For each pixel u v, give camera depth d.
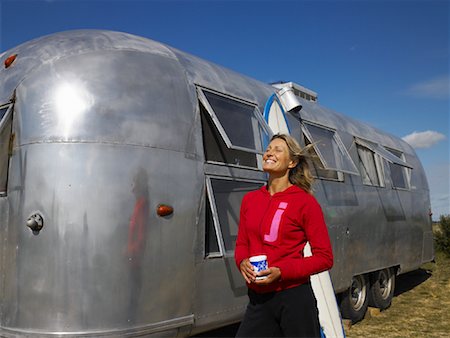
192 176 3.62
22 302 3.10
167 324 3.32
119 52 3.61
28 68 3.50
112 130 3.28
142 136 3.38
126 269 3.15
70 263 3.06
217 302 3.72
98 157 3.20
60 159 3.17
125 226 3.19
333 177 5.94
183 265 3.46
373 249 6.70
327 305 4.28
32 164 3.21
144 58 3.68
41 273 3.07
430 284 9.87
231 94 4.32
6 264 3.22
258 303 2.43
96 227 3.11
